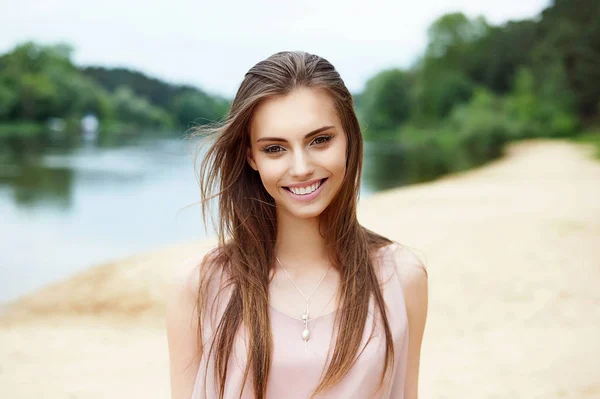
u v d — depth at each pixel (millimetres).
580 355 4680
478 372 4484
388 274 1639
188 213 17781
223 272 1609
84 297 7293
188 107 94688
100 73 94750
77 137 65438
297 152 1480
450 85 63031
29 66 77062
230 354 1530
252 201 1652
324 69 1527
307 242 1632
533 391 4074
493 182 18891
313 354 1504
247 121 1542
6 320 6750
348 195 1610
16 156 38438
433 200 14156
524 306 6094
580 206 12180
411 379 1708
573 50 55656
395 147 54469
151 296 7117
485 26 67500
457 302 6348
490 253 8227
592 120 53094
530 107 53969
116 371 5043
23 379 4836
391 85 69188
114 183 25547
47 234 14109
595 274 7062
